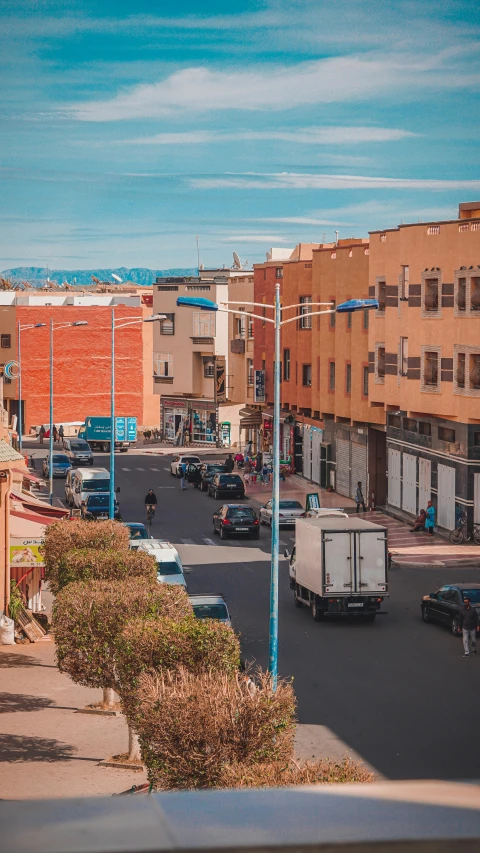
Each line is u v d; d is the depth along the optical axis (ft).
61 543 102.89
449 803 5.65
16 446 262.26
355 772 37.27
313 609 114.32
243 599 124.57
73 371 388.98
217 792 5.86
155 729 44.16
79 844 5.10
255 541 168.45
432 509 168.35
